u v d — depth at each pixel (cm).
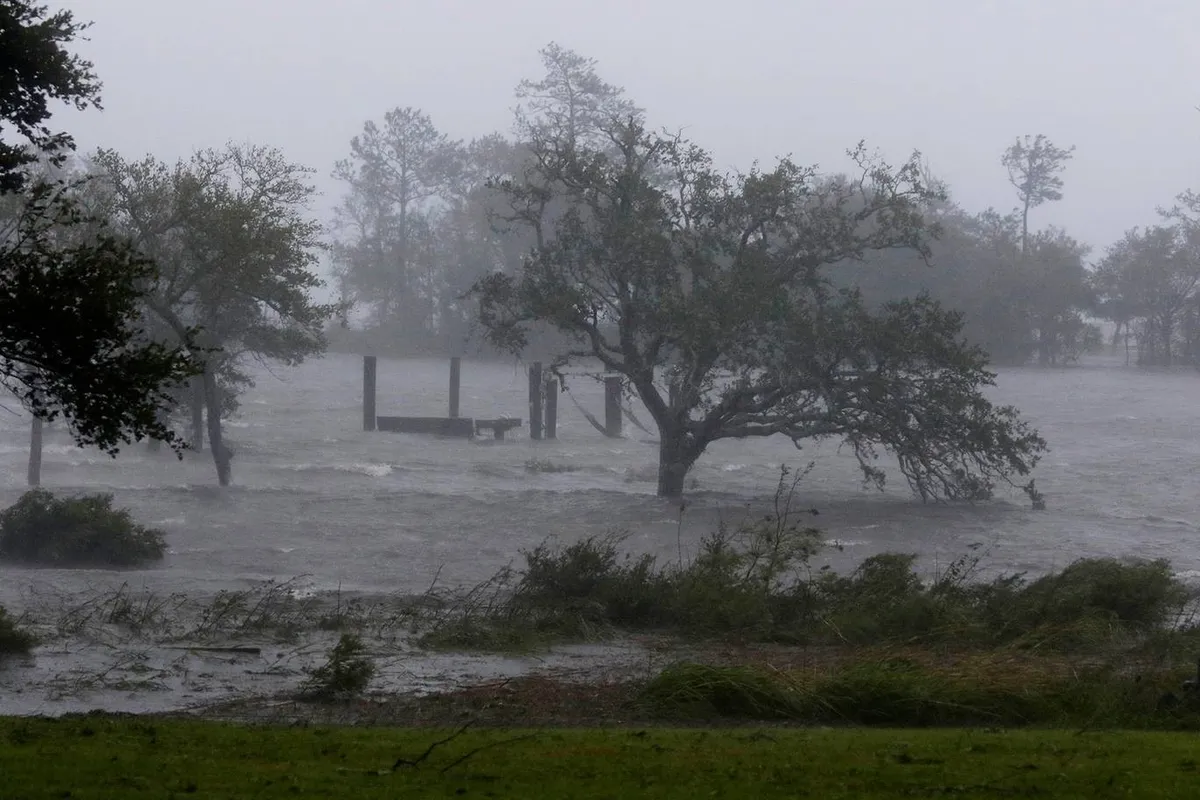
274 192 5294
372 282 16912
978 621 2434
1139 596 2573
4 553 3606
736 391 5231
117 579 3209
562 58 14650
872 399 5088
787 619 2584
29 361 1429
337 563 3756
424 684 1953
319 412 9600
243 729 1334
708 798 927
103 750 1109
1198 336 16025
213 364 5547
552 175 5403
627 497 5381
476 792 938
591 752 1166
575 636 2441
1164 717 1602
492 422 8162
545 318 5291
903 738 1308
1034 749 1180
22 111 1605
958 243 15375
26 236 1487
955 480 5281
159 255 5112
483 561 3856
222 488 5425
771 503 5250
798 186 5262
